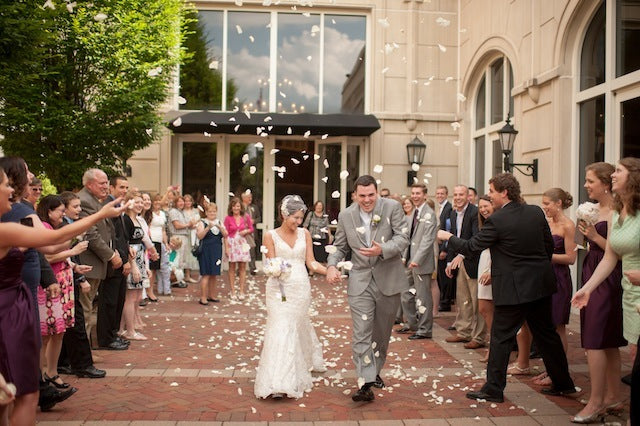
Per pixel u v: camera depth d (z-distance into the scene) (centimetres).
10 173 377
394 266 507
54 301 477
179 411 460
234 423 435
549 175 953
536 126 998
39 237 302
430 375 574
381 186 1423
